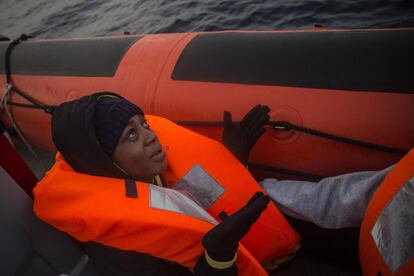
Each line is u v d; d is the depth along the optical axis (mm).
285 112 1293
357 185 1038
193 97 1480
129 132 833
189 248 785
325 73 1259
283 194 1213
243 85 1385
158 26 3973
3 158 888
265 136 1354
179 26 3812
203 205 1116
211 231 716
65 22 5605
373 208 896
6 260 842
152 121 1252
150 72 1624
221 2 4020
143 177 922
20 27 6098
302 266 1422
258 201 726
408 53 1173
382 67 1185
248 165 1439
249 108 1361
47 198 792
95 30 4723
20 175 937
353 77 1214
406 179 803
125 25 4438
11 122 2162
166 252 775
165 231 753
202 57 1518
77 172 894
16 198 840
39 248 912
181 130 1202
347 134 1203
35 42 2195
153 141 889
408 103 1124
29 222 874
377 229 869
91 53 1875
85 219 742
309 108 1258
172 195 898
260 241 1124
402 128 1127
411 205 771
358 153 1215
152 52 1688
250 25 3357
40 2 7422
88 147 809
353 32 1354
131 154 842
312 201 1128
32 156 2480
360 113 1184
